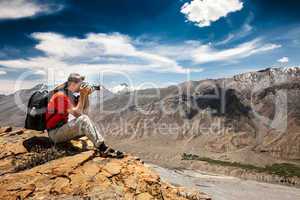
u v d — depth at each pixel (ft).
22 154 28.55
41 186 22.17
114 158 26.63
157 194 24.86
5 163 26.71
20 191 21.49
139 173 25.67
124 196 22.44
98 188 22.56
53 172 23.49
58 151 27.40
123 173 24.84
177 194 28.84
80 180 22.91
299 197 203.62
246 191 197.26
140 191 23.88
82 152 26.73
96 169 24.36
